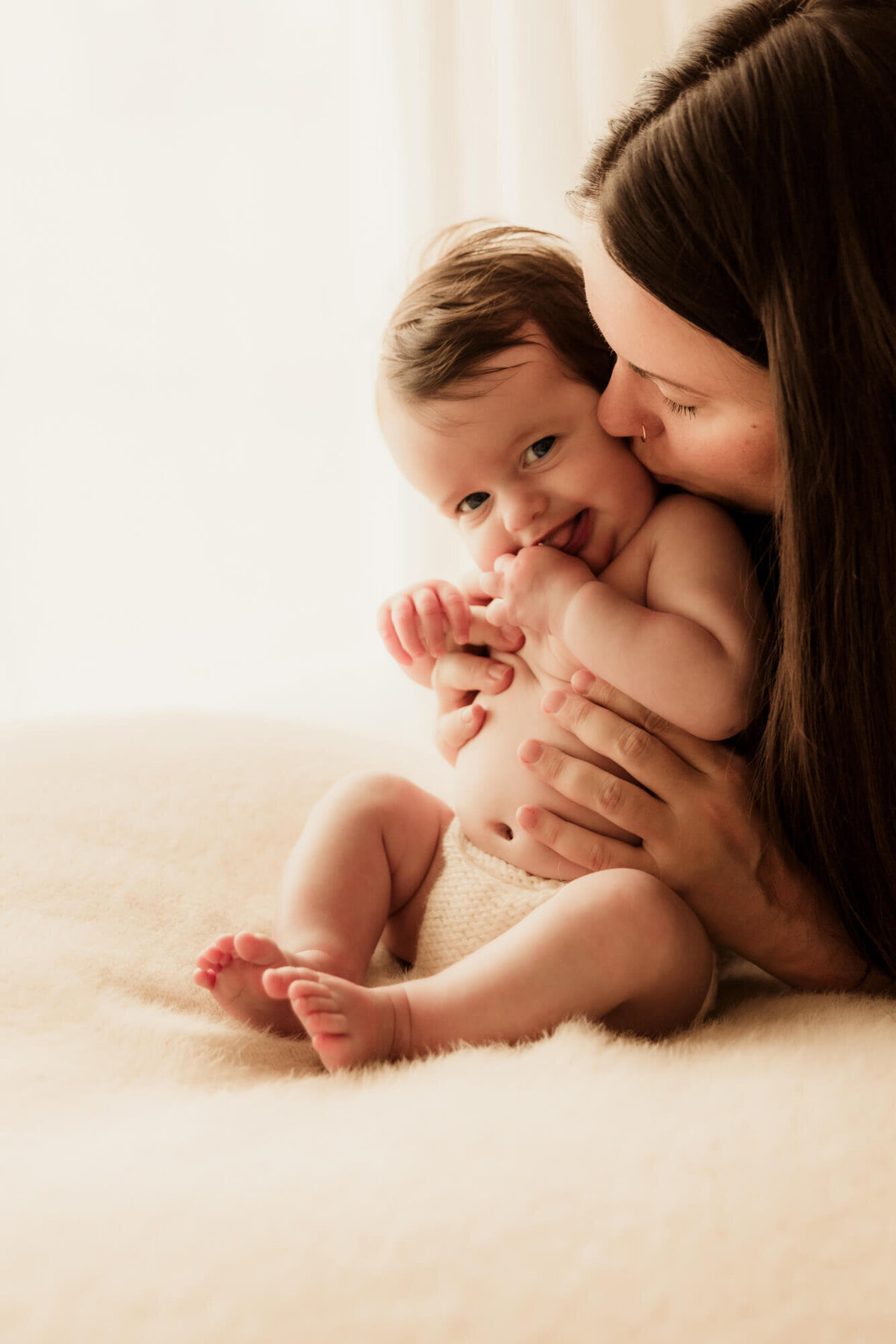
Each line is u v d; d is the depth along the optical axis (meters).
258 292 1.91
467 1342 0.45
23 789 1.05
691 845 0.88
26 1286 0.47
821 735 0.81
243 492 1.93
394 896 1.00
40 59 1.80
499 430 0.98
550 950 0.79
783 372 0.75
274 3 1.88
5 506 1.80
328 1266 0.48
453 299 1.01
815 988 0.92
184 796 1.08
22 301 1.81
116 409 1.87
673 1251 0.49
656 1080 0.65
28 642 1.83
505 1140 0.57
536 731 0.98
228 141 1.88
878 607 0.78
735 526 0.96
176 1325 0.45
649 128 0.80
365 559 1.98
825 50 0.73
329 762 1.19
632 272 0.79
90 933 0.88
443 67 1.79
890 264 0.72
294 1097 0.68
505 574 0.98
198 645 1.92
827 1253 0.49
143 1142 0.60
